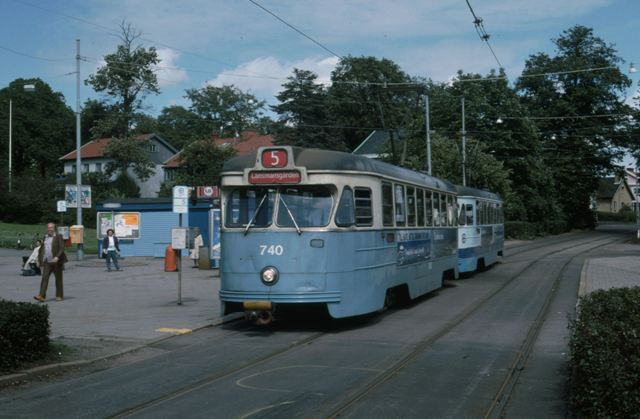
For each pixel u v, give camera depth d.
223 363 9.26
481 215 24.53
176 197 15.91
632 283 19.33
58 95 97.56
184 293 18.23
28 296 17.89
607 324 6.52
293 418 6.55
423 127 53.91
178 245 15.66
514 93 56.47
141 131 64.12
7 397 7.45
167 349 10.44
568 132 67.75
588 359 5.94
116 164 65.88
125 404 7.12
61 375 8.58
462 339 10.98
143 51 61.56
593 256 33.44
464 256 22.05
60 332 11.72
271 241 11.65
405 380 8.16
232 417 6.60
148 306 15.44
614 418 5.71
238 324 12.95
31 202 64.19
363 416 6.63
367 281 12.45
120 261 30.92
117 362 9.41
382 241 13.23
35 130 88.94
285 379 8.22
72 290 19.25
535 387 7.82
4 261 31.94
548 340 10.89
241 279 11.75
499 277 22.89
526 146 56.75
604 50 67.00
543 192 61.19
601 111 66.94
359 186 12.38
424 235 16.36
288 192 11.84
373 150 67.81
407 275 14.84
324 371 8.66
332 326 12.54
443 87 58.88
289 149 11.73
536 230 59.00
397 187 14.40
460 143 49.56
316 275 11.52
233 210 12.03
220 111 83.81
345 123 70.94
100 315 13.94
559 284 20.16
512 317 13.51
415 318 13.45
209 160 61.56
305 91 69.75
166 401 7.23
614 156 67.56
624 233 66.19
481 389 7.70
